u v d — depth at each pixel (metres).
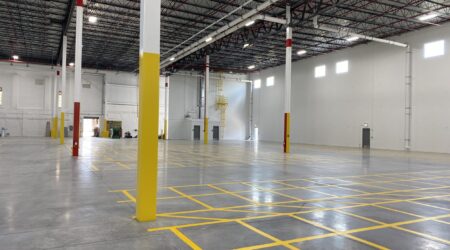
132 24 24.77
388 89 27.44
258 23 24.42
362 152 23.61
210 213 6.31
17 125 36.75
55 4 21.45
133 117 41.72
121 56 35.69
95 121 41.84
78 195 7.68
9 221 5.54
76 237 4.79
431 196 8.31
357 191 8.87
